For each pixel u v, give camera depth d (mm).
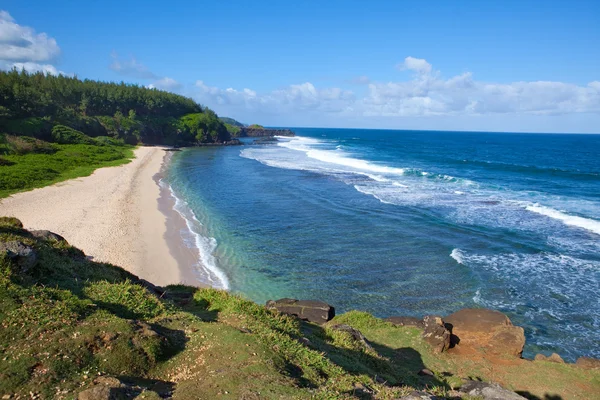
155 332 6824
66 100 83688
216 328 7512
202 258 20031
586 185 39844
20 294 6988
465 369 10664
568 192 36094
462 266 19375
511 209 29359
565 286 17312
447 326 12547
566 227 24922
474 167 54281
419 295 16766
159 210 28406
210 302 10242
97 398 4977
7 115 57562
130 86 101938
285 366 6512
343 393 6035
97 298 8109
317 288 17297
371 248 21797
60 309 6859
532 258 20250
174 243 21797
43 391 5195
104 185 35500
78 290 8289
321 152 79000
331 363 7430
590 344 13398
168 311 8438
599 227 24734
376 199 32906
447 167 54125
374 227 25312
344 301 16297
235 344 6840
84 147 59312
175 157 67125
